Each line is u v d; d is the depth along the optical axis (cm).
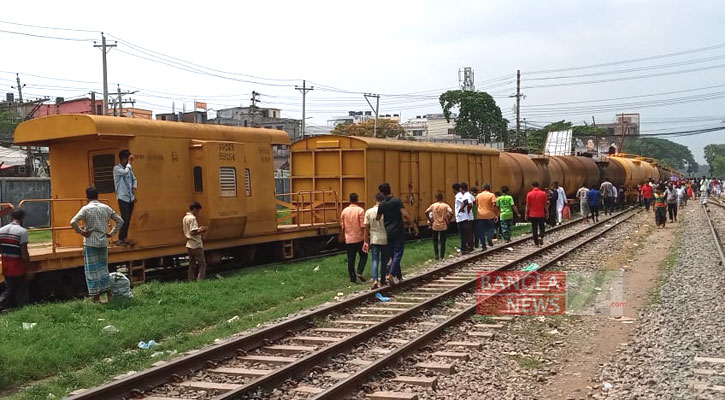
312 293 1340
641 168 5338
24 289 1097
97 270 1098
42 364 794
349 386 678
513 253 1942
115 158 1352
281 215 2062
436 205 1830
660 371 753
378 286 1332
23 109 5206
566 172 3769
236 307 1148
